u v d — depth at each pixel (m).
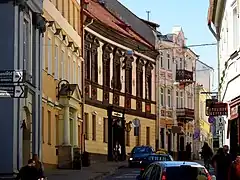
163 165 19.17
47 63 42.62
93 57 59.50
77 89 48.62
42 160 40.31
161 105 79.00
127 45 68.31
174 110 83.19
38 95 38.22
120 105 65.88
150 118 74.75
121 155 64.81
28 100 35.69
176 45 84.06
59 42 47.03
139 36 76.44
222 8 37.28
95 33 59.91
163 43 79.81
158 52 77.75
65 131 46.78
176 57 84.44
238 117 31.23
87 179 37.25
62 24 48.12
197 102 94.44
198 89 94.38
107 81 62.94
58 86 46.47
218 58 43.34
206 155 45.09
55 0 45.91
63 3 48.94
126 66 67.94
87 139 56.62
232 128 34.16
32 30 37.34
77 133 51.62
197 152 91.44
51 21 42.72
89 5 65.44
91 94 58.16
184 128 86.38
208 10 41.94
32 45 37.34
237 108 31.41
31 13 36.72
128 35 68.12
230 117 34.19
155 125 76.44
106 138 62.16
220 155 25.44
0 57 31.78
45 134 42.09
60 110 46.91
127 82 68.31
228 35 33.62
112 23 67.81
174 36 83.69
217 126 49.28
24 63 34.75
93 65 59.34
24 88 26.14
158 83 77.88
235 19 31.42
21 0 32.50
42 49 39.28
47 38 42.62
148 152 53.41
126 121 67.19
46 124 42.31
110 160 62.34
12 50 31.83
